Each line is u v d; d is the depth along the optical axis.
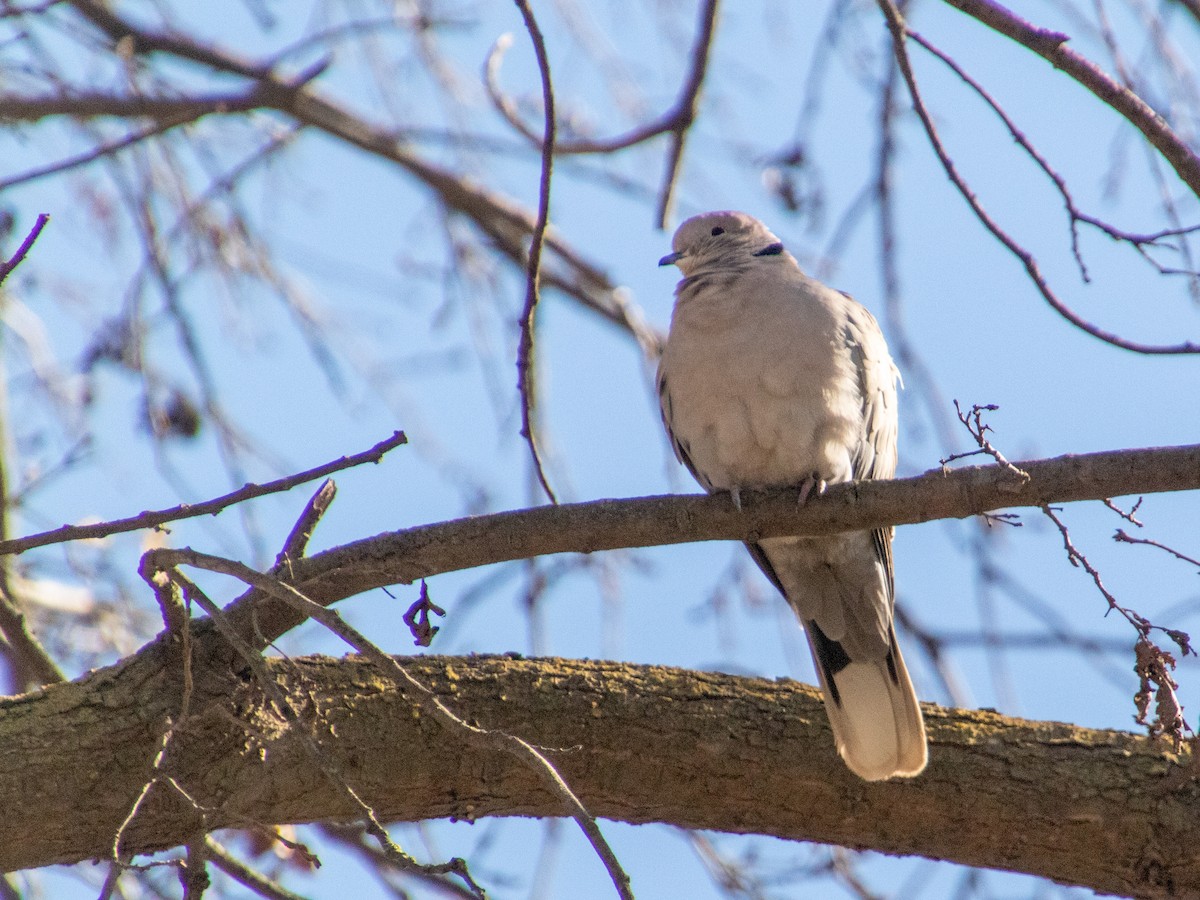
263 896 7.83
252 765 6.86
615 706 7.41
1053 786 7.40
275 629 7.05
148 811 6.71
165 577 6.50
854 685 7.79
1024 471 6.80
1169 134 7.12
